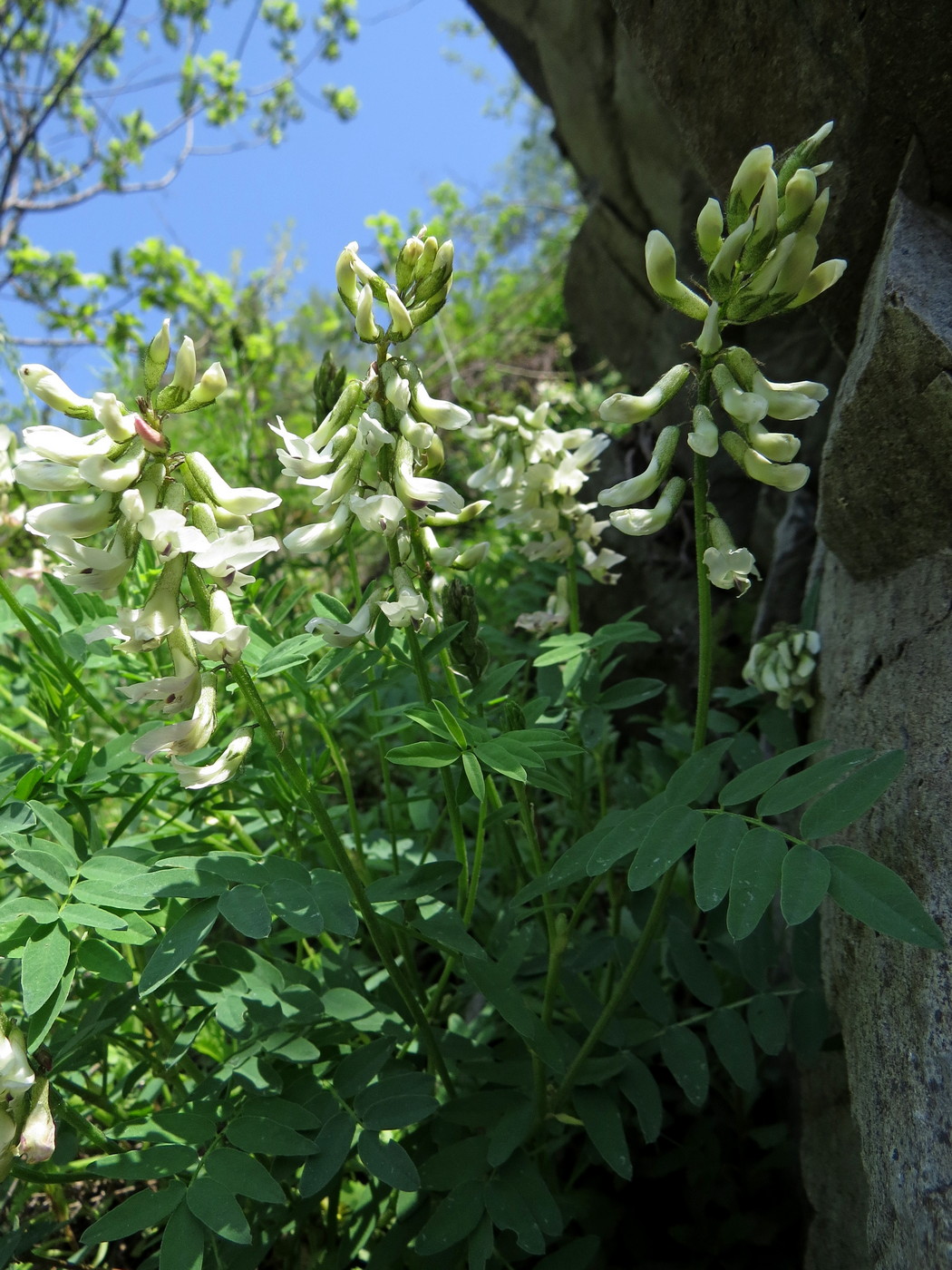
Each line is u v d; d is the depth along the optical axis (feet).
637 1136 0.94
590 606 1.71
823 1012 0.78
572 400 2.42
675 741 1.07
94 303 2.57
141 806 0.82
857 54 0.79
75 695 0.94
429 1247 0.68
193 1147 0.63
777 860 0.56
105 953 0.64
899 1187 0.53
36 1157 0.58
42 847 0.66
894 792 0.67
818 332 1.37
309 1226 0.86
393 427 0.68
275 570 1.42
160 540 0.57
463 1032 0.98
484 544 0.76
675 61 0.94
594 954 0.87
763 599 1.26
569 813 1.20
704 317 0.63
